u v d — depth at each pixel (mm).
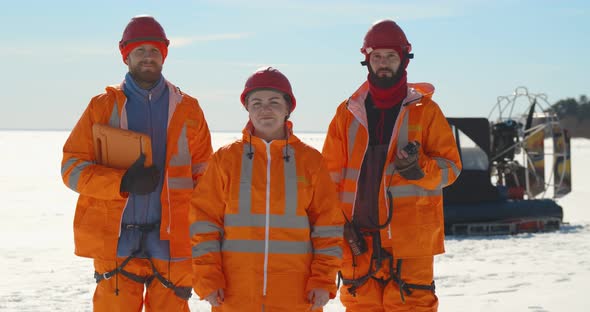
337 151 4410
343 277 4344
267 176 3635
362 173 4273
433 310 4160
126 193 4035
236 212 3613
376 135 4273
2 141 117750
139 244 4129
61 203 21719
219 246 3658
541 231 14156
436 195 4219
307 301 3625
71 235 14281
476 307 6863
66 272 9750
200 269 3582
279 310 3570
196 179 4398
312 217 3723
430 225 4141
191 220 3688
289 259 3594
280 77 3656
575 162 47906
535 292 7582
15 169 40500
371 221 4219
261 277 3574
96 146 4094
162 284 4191
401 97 4270
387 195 4160
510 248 11625
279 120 3672
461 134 14227
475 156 14281
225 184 3650
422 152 4246
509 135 15430
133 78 4242
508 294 7531
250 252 3580
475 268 9531
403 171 4000
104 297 4145
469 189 14117
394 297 4152
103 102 4199
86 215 4121
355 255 4223
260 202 3607
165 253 4168
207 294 3533
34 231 14961
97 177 3973
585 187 26828
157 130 4254
